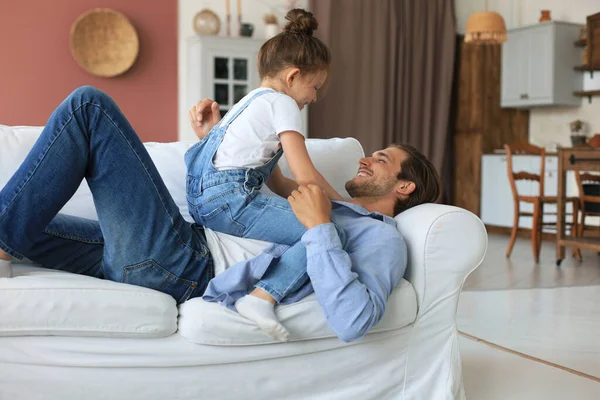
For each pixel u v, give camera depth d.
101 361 1.47
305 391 1.63
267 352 1.57
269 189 1.92
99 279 1.57
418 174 1.90
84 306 1.44
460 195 7.44
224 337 1.51
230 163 1.67
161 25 5.88
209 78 5.63
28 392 1.45
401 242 1.68
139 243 1.57
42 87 5.55
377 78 6.65
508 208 6.92
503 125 7.35
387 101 6.76
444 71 7.07
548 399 2.00
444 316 1.75
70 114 1.49
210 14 5.94
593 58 6.46
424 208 1.81
